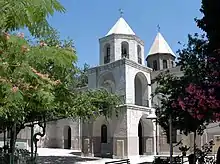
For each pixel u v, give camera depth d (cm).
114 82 2755
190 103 891
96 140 2842
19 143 3788
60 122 4062
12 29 409
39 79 534
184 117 1080
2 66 432
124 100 2570
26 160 1606
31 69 455
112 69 2712
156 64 3409
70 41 1372
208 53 1041
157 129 2867
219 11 991
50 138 4128
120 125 2548
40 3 374
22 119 1479
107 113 2270
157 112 1230
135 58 2827
